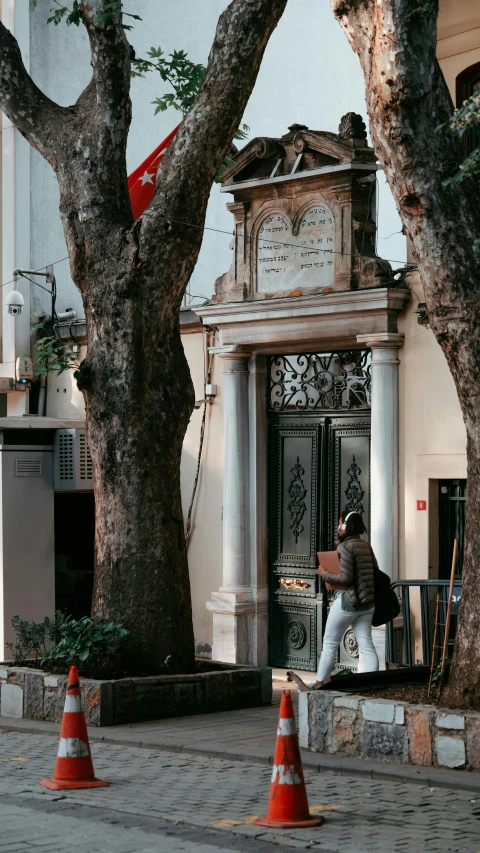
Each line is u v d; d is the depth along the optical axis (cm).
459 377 840
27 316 1702
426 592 1157
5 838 649
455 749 806
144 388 1109
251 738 964
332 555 1098
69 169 1140
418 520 1218
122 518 1110
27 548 1495
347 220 1275
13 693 1108
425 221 841
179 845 632
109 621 1106
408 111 831
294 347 1359
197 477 1478
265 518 1405
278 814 678
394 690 920
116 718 1036
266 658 1399
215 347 1412
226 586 1401
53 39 1761
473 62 1262
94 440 1124
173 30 1844
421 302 1216
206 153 1103
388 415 1239
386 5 827
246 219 1382
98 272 1116
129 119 1146
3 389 1683
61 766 796
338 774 829
